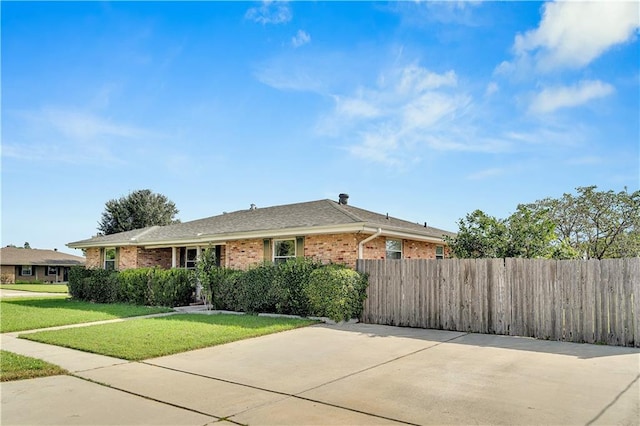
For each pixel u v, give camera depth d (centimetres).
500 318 1042
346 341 939
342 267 1273
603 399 534
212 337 944
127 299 1839
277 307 1350
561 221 2084
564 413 486
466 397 544
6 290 3084
